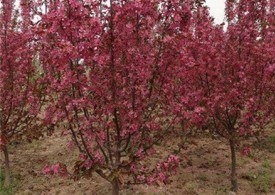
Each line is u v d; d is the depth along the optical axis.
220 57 8.02
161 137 6.34
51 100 5.97
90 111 6.18
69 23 5.04
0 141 8.29
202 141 12.59
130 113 5.64
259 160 10.98
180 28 5.65
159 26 5.67
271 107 9.17
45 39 5.99
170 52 5.69
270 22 8.22
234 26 8.22
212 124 8.91
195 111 6.06
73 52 5.00
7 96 8.53
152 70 5.77
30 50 8.40
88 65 5.53
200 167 10.36
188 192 8.80
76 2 4.96
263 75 8.16
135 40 5.64
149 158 10.59
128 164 6.01
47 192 8.91
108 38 5.44
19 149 11.98
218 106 8.14
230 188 9.09
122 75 5.78
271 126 14.46
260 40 8.33
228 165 10.58
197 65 7.28
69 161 10.63
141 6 5.16
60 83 5.42
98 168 6.11
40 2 5.87
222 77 8.20
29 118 8.97
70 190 8.95
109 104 5.62
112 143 6.54
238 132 8.53
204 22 7.69
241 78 8.07
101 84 5.59
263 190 9.07
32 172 9.86
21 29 8.59
